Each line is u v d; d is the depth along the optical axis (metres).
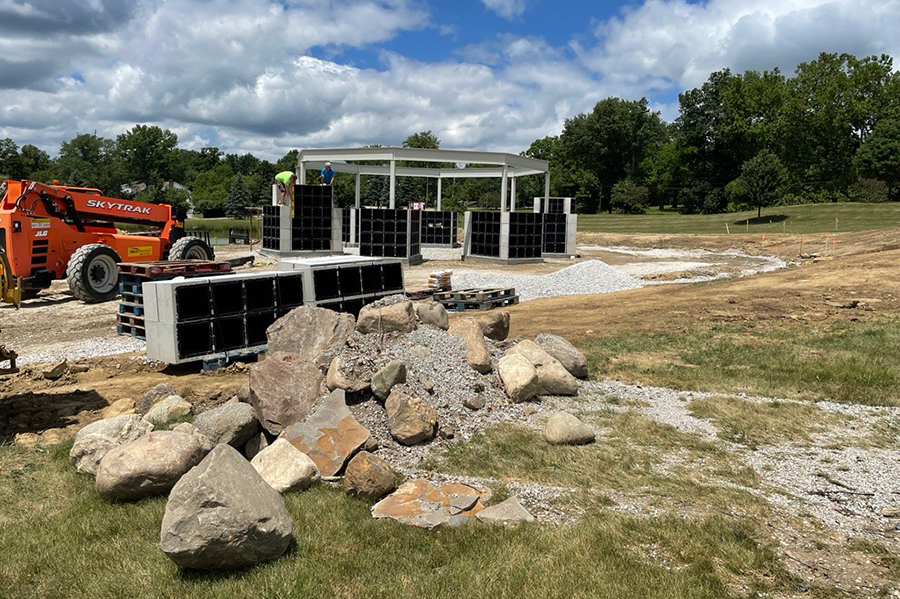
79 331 15.74
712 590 4.76
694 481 6.96
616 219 69.62
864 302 17.16
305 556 5.18
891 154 76.00
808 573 5.08
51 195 19.25
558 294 22.91
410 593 4.70
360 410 8.22
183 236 22.97
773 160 58.28
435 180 105.56
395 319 9.78
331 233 34.03
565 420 8.18
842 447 8.12
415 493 6.29
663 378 11.19
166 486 6.23
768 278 22.28
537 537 5.50
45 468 7.09
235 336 12.25
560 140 110.56
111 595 4.70
